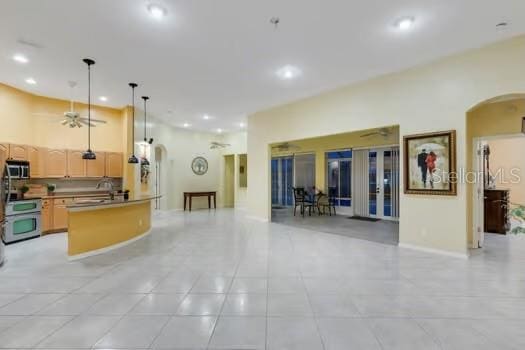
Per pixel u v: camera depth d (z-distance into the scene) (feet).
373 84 17.02
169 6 9.79
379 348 6.66
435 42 12.59
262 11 10.16
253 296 9.51
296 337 7.11
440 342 6.90
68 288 10.20
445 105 14.20
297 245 16.47
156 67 15.23
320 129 20.10
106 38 12.04
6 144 17.21
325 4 9.78
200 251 15.19
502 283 10.58
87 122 17.21
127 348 6.65
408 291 9.90
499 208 19.67
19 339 7.00
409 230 15.58
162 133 29.71
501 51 12.59
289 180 35.53
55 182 20.90
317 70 15.74
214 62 14.61
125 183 23.20
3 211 13.71
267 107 23.79
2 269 12.34
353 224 23.63
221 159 37.27
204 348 6.66
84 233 14.16
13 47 12.83
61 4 9.61
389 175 26.21
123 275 11.53
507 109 15.19
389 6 9.93
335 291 9.92
